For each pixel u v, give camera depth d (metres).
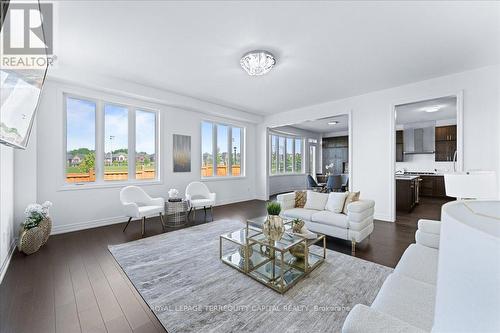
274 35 2.62
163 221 4.37
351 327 0.87
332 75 3.76
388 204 4.41
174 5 2.13
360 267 2.45
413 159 7.73
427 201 6.43
